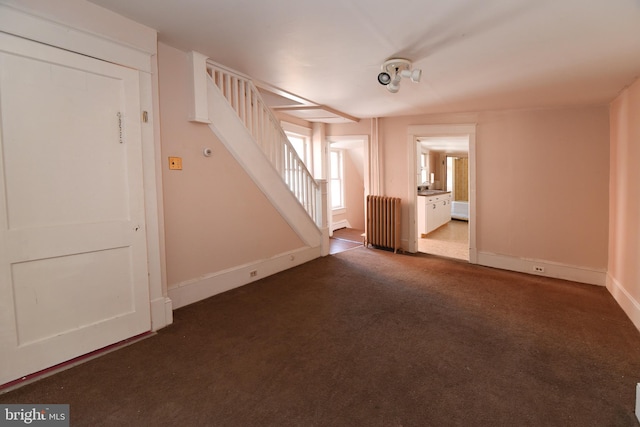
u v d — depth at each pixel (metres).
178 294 2.88
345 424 1.56
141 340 2.33
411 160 5.12
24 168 1.80
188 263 2.96
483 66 2.81
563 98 3.64
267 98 4.47
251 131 3.56
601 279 3.79
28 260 1.83
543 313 2.92
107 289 2.18
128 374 1.93
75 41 1.95
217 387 1.83
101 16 2.03
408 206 5.19
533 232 4.21
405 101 4.09
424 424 1.56
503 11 1.93
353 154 7.41
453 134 4.75
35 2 1.78
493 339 2.42
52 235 1.91
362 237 6.46
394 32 2.24
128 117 2.22
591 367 2.07
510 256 4.39
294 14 2.03
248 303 3.04
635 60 2.60
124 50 2.18
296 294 3.30
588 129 3.84
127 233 2.25
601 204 3.78
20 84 1.77
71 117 1.96
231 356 2.14
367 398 1.75
